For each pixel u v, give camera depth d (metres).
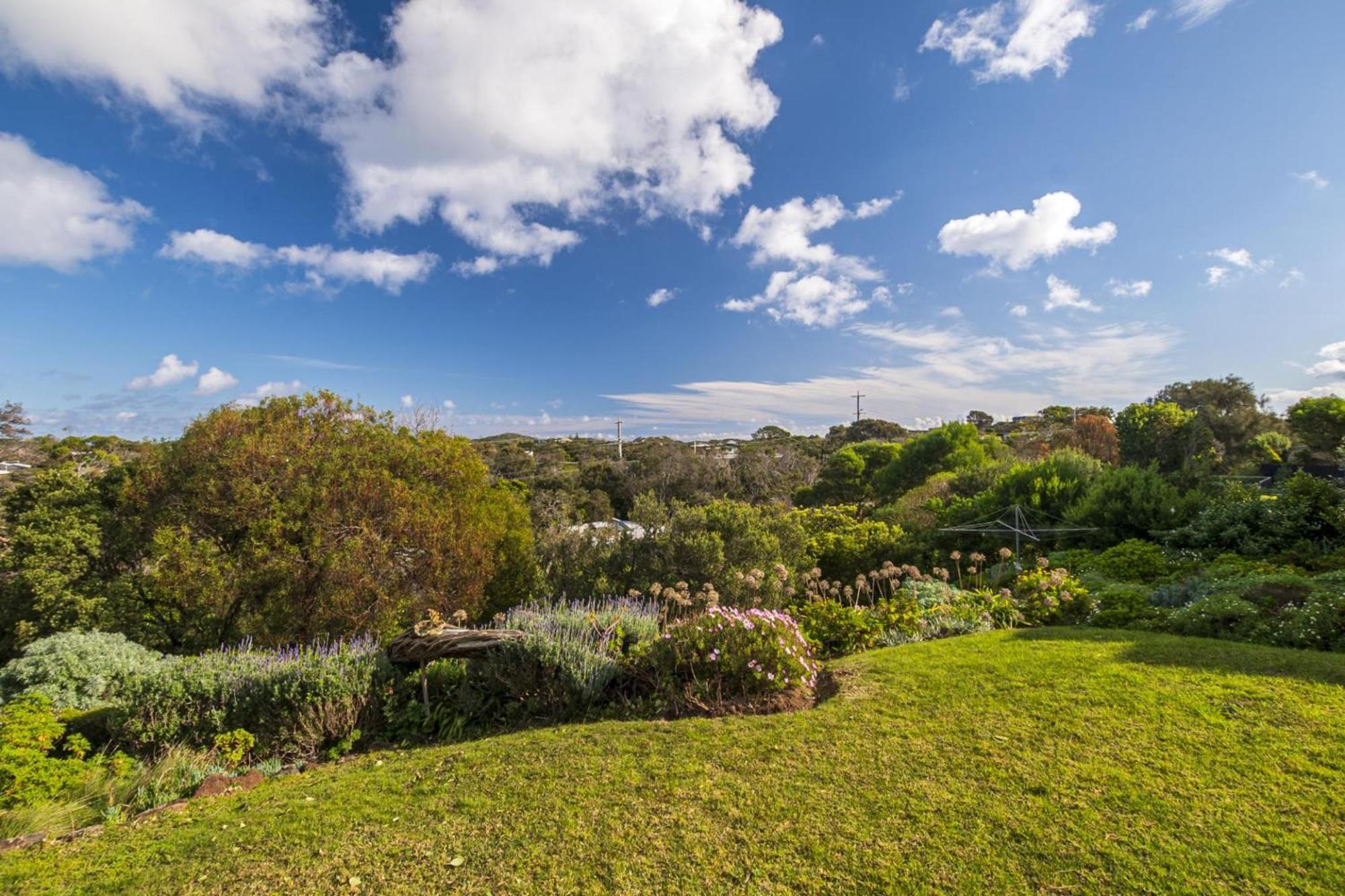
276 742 5.26
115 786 4.38
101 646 8.25
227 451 11.46
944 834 2.85
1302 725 3.73
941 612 8.26
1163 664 5.10
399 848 3.07
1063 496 15.13
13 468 29.92
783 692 5.13
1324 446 26.86
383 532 11.52
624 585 12.03
